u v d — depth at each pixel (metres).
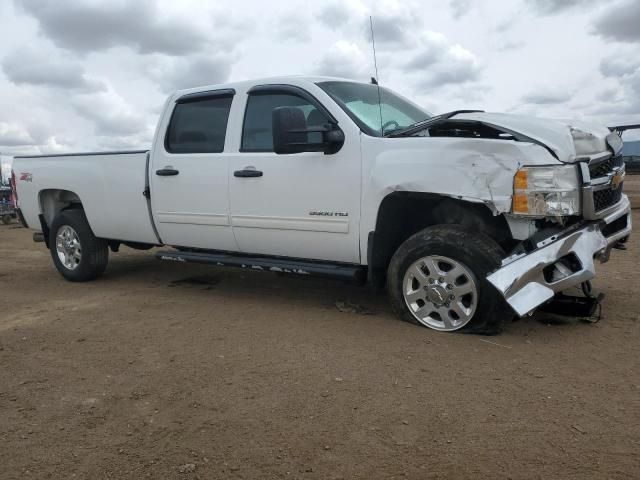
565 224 3.94
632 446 2.59
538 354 3.72
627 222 4.68
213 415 3.04
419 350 3.83
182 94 5.66
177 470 2.54
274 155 4.88
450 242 4.03
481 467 2.47
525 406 3.00
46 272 7.55
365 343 4.02
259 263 5.09
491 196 3.86
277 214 4.88
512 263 3.82
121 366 3.79
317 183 4.62
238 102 5.21
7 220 15.83
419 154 4.13
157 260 8.04
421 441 2.69
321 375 3.49
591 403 3.02
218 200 5.23
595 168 4.13
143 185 5.79
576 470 2.42
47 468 2.60
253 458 2.61
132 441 2.81
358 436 2.76
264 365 3.69
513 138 4.03
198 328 4.57
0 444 2.82
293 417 2.97
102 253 6.61
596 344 3.89
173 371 3.66
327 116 4.65
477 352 3.77
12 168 7.24
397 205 4.46
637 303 4.92
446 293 4.11
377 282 4.66
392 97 5.49
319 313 4.90
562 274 3.91
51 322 4.92
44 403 3.27
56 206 7.03
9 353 4.12
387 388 3.27
